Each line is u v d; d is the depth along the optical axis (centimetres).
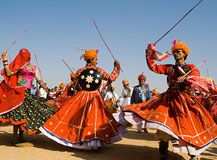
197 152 704
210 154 941
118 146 959
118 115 793
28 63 891
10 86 859
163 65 778
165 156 764
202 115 730
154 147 970
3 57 857
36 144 930
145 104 761
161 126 697
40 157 777
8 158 748
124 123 781
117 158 810
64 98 1024
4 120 856
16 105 857
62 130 874
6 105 855
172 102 730
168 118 713
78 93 916
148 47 776
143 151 903
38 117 889
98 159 791
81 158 790
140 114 732
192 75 733
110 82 930
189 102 734
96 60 948
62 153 833
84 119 880
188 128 712
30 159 751
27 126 872
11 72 861
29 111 882
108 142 871
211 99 1097
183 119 716
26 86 882
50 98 1176
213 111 1079
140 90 1328
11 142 916
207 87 723
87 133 864
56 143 959
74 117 884
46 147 898
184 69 745
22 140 904
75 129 874
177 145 716
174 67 759
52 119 881
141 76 1330
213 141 725
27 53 888
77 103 900
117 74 932
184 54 762
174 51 764
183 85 743
